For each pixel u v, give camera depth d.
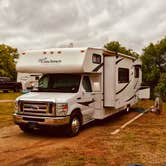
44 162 4.79
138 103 12.39
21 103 6.53
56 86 7.19
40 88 7.34
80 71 6.82
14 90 23.06
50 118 6.20
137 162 4.76
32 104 6.39
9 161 4.86
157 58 22.38
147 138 6.41
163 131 7.17
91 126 7.94
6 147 5.77
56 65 6.99
